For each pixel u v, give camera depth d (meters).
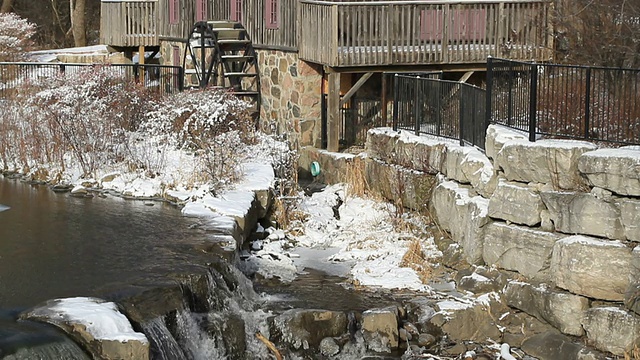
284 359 12.24
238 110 19.02
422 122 18.00
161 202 16.08
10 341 9.23
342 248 16.23
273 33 23.47
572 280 12.55
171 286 11.34
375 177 18.72
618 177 12.20
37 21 45.72
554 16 21.27
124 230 14.08
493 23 21.97
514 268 13.62
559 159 12.91
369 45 21.06
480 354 12.41
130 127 19.19
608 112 13.16
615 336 12.09
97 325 9.80
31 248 12.91
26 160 18.30
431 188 16.89
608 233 12.38
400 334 12.82
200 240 13.62
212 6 26.30
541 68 13.91
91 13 46.44
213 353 11.36
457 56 21.72
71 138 18.08
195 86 24.64
